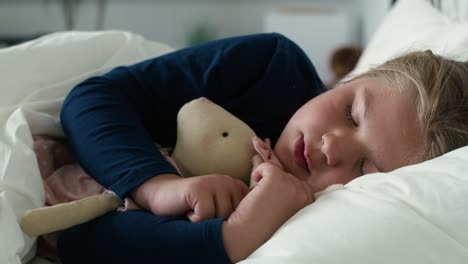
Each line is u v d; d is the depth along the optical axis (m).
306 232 0.51
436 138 0.66
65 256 0.62
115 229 0.59
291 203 0.57
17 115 0.73
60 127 0.81
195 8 3.09
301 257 0.49
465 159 0.57
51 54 0.89
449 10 1.19
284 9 2.78
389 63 0.79
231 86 0.85
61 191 0.73
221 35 3.12
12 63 0.84
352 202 0.54
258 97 0.85
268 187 0.57
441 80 0.71
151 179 0.62
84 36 0.98
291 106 0.87
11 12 3.09
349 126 0.69
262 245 0.53
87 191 0.73
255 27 3.11
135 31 3.11
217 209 0.58
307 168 0.70
